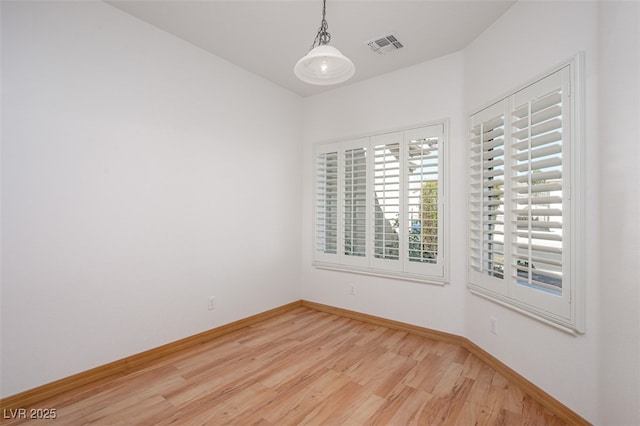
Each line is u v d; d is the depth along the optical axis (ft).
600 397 5.01
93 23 6.91
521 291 6.63
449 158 9.25
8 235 5.81
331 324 10.68
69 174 6.55
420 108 9.82
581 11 5.41
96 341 6.91
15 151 5.88
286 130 12.16
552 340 5.90
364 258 10.98
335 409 5.89
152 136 7.98
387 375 7.18
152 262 7.95
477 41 8.36
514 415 5.74
